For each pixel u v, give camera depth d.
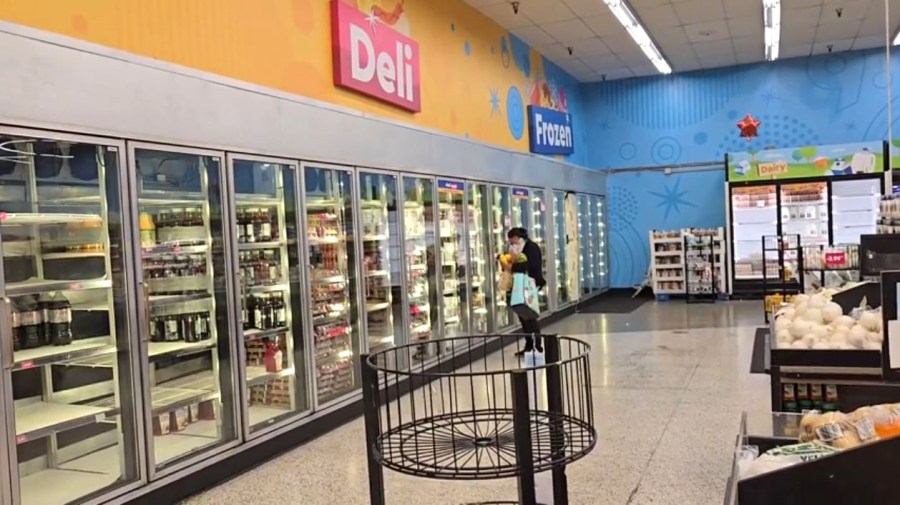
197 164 4.32
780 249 10.17
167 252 4.11
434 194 7.17
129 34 3.97
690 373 6.53
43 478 3.82
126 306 3.69
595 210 13.14
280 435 4.75
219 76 4.37
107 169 3.65
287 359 5.11
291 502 3.83
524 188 9.70
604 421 5.06
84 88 3.46
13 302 3.61
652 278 12.77
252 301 4.86
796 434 2.22
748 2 9.14
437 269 7.14
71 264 3.80
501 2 8.75
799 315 3.50
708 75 13.05
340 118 5.63
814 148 11.43
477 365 7.59
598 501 3.59
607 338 8.80
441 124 7.95
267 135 4.77
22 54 3.17
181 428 4.48
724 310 10.81
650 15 9.61
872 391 2.61
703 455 4.24
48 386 3.99
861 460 1.27
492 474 2.05
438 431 2.98
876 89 12.05
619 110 13.70
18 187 3.50
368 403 2.39
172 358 4.46
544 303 10.27
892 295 2.03
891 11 9.78
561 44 10.88
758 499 1.28
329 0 5.89
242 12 4.88
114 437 4.01
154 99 3.87
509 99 10.05
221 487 4.13
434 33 7.88
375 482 2.38
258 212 4.87
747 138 12.80
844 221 11.61
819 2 9.33
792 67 12.53
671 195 13.43
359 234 5.82
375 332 6.29
